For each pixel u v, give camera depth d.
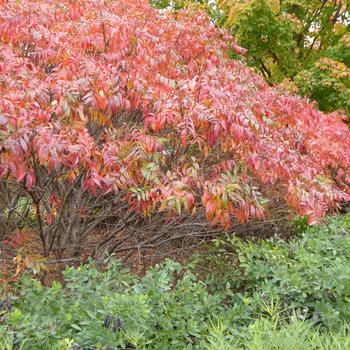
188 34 4.99
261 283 4.07
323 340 3.15
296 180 4.21
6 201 4.53
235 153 4.07
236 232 5.16
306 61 12.18
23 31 4.12
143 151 3.52
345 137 6.16
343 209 6.95
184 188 3.79
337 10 12.35
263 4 11.07
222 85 4.47
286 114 5.25
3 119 3.01
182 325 3.38
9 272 4.21
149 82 3.92
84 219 4.86
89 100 3.40
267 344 2.83
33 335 2.94
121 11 5.10
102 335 2.98
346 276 3.84
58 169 3.91
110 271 3.70
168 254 5.00
